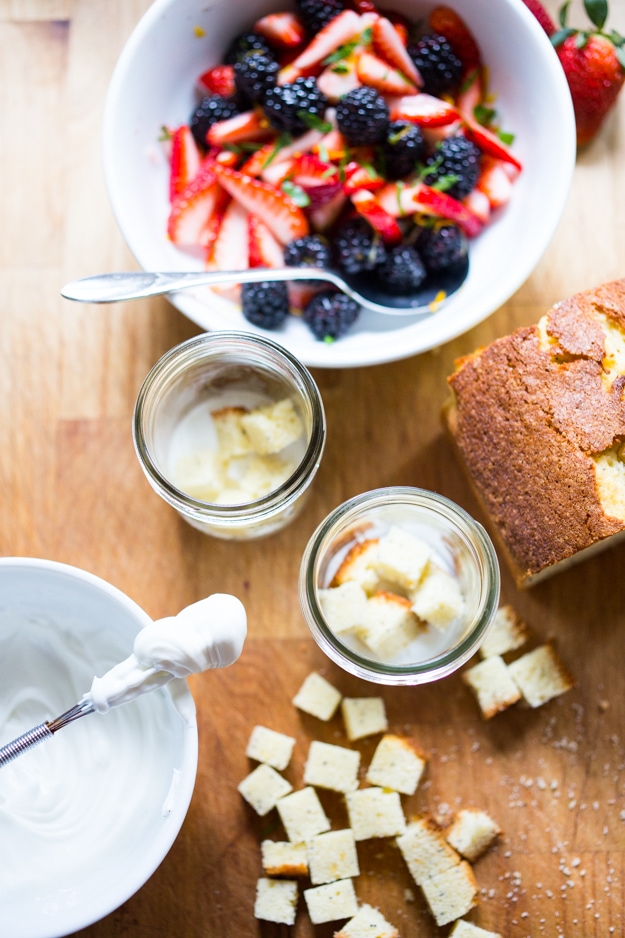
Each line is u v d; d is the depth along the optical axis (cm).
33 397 67
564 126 62
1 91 68
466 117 66
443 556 63
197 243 66
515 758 65
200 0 63
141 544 66
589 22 68
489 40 64
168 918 64
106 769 62
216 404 64
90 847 61
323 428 59
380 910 64
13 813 62
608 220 67
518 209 65
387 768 64
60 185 68
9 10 69
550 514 60
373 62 64
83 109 68
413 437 67
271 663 65
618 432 60
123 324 67
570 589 66
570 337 61
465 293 65
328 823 64
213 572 66
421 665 57
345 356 61
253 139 66
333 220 66
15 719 63
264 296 63
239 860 64
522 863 64
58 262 67
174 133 66
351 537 63
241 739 65
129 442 66
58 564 59
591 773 65
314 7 64
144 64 63
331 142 65
